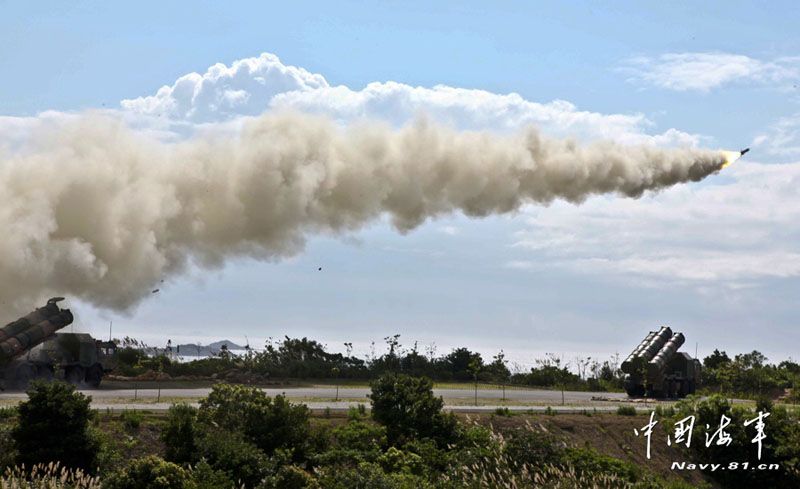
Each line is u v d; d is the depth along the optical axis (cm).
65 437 5441
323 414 7106
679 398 10606
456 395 9619
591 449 7150
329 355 12462
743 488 7431
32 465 5322
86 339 8706
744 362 14762
